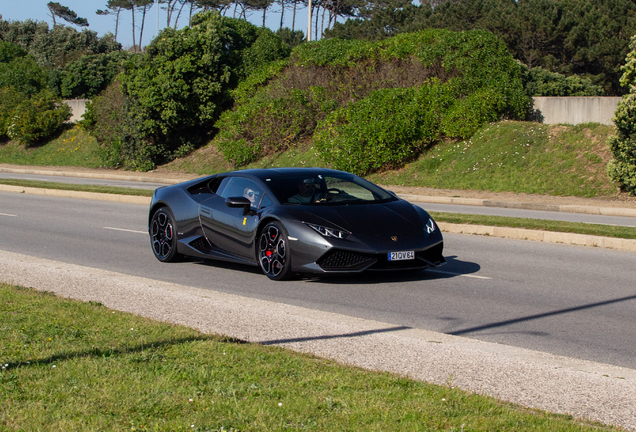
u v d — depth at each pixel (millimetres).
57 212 16047
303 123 30219
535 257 9852
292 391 3887
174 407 3637
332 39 31531
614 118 19031
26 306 6035
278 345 4984
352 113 25766
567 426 3414
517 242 11305
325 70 30781
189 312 6020
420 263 7867
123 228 13266
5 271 7965
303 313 6094
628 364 4949
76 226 13555
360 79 29031
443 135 25750
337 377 4156
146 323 5480
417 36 28469
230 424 3404
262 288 7734
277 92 30797
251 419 3467
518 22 50562
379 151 24578
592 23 48969
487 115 24828
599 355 5176
